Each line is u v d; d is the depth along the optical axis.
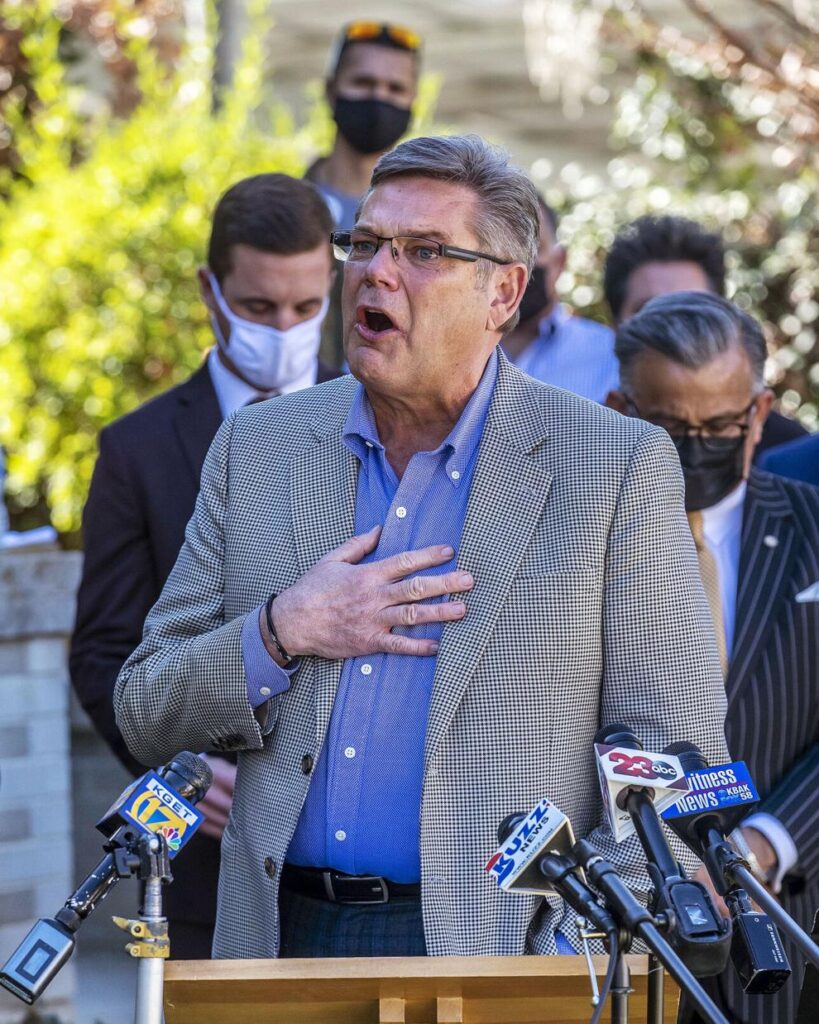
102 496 10.86
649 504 7.76
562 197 22.58
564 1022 6.72
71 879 14.17
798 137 19.78
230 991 6.48
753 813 9.20
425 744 7.47
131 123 21.66
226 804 10.30
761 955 6.14
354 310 7.72
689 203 21.64
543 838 6.19
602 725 7.82
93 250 19.53
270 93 27.52
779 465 11.41
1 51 22.56
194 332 19.66
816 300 20.86
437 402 7.87
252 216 10.84
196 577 8.33
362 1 29.47
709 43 20.12
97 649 10.71
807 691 9.34
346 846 7.59
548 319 14.63
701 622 7.84
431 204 7.58
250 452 8.32
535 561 7.66
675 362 9.41
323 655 7.63
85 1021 14.07
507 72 30.78
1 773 13.88
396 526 7.85
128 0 24.02
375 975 6.43
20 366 19.39
